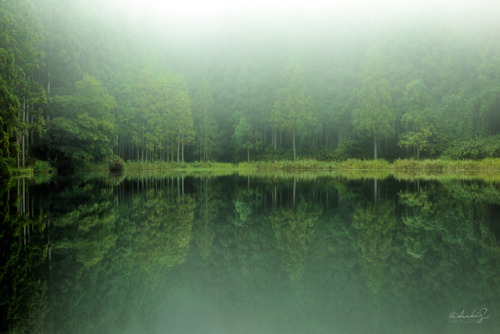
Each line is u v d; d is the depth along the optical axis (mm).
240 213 8578
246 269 4324
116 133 44094
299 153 62625
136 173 36062
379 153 55094
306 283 3805
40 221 7539
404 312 2984
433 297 3301
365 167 41812
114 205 10188
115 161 40906
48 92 36188
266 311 3055
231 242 5707
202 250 5223
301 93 59406
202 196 12656
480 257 4574
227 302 3314
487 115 48906
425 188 14750
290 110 58812
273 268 4344
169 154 59594
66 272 4176
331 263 4520
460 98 51031
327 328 2705
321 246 5375
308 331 2641
